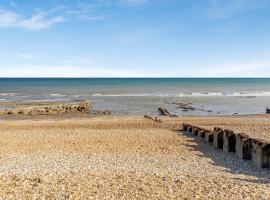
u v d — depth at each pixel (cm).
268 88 12431
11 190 1084
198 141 2197
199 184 1184
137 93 8975
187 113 4731
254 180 1295
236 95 8456
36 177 1237
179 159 1680
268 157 1512
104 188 1120
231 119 3484
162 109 4869
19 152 1820
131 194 1067
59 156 1717
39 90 10200
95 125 2866
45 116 4162
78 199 1017
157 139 2220
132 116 3975
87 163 1554
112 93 8938
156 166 1509
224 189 1134
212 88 12219
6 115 4222
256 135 2461
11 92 9156
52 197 1030
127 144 2039
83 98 7219
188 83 17400
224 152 1880
